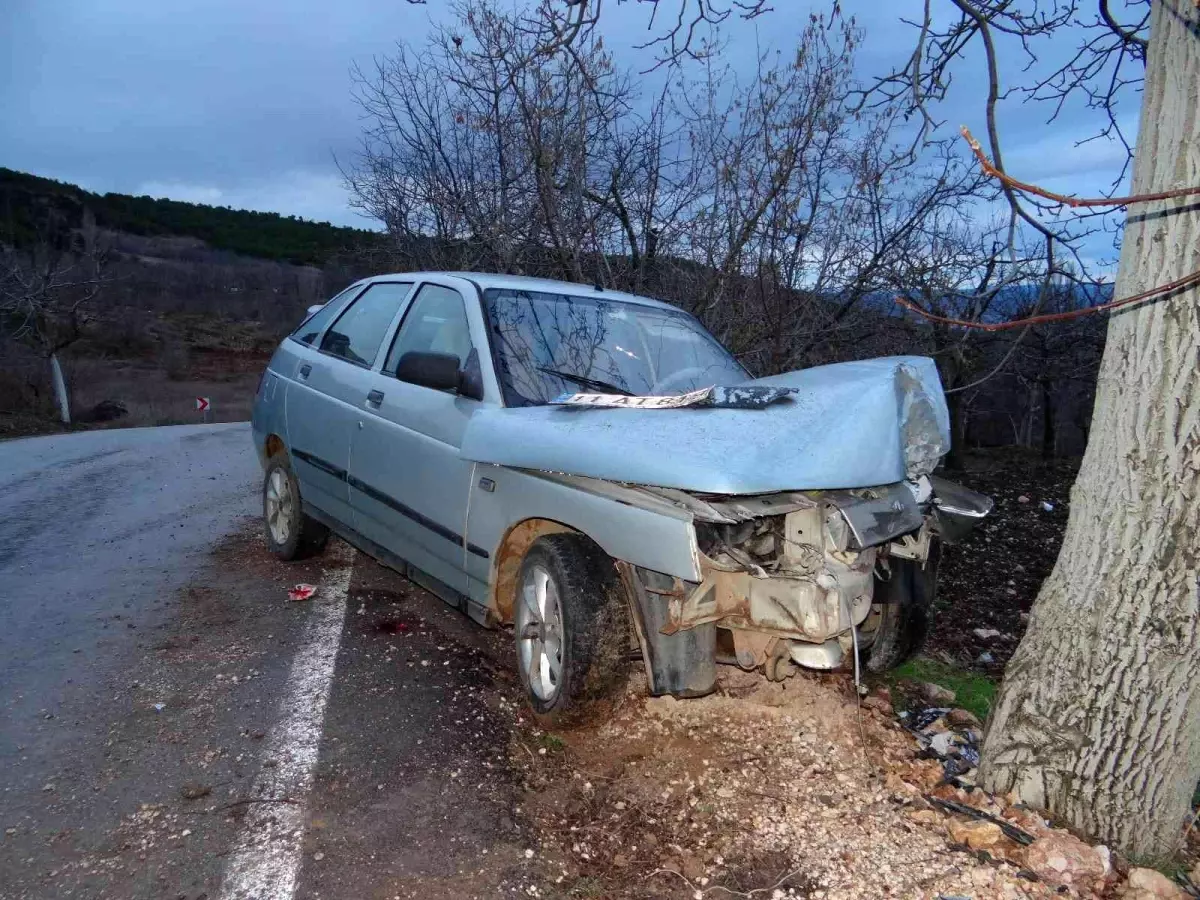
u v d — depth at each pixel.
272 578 5.70
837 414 3.39
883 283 7.98
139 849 2.84
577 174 8.00
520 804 3.19
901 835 3.10
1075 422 15.90
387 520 4.70
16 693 3.95
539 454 3.60
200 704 3.86
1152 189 2.81
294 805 3.10
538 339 4.41
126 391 45.16
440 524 4.24
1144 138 2.86
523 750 3.57
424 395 4.46
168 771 3.31
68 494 8.98
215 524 7.36
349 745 3.53
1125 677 2.99
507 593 4.02
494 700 3.99
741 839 3.05
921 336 8.51
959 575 6.71
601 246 8.30
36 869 2.72
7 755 3.40
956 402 12.01
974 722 4.14
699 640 3.46
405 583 5.64
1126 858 3.06
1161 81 2.79
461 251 10.29
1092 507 3.05
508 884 2.75
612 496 3.36
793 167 7.18
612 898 2.73
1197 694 2.93
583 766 3.49
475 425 3.99
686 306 8.01
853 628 3.47
